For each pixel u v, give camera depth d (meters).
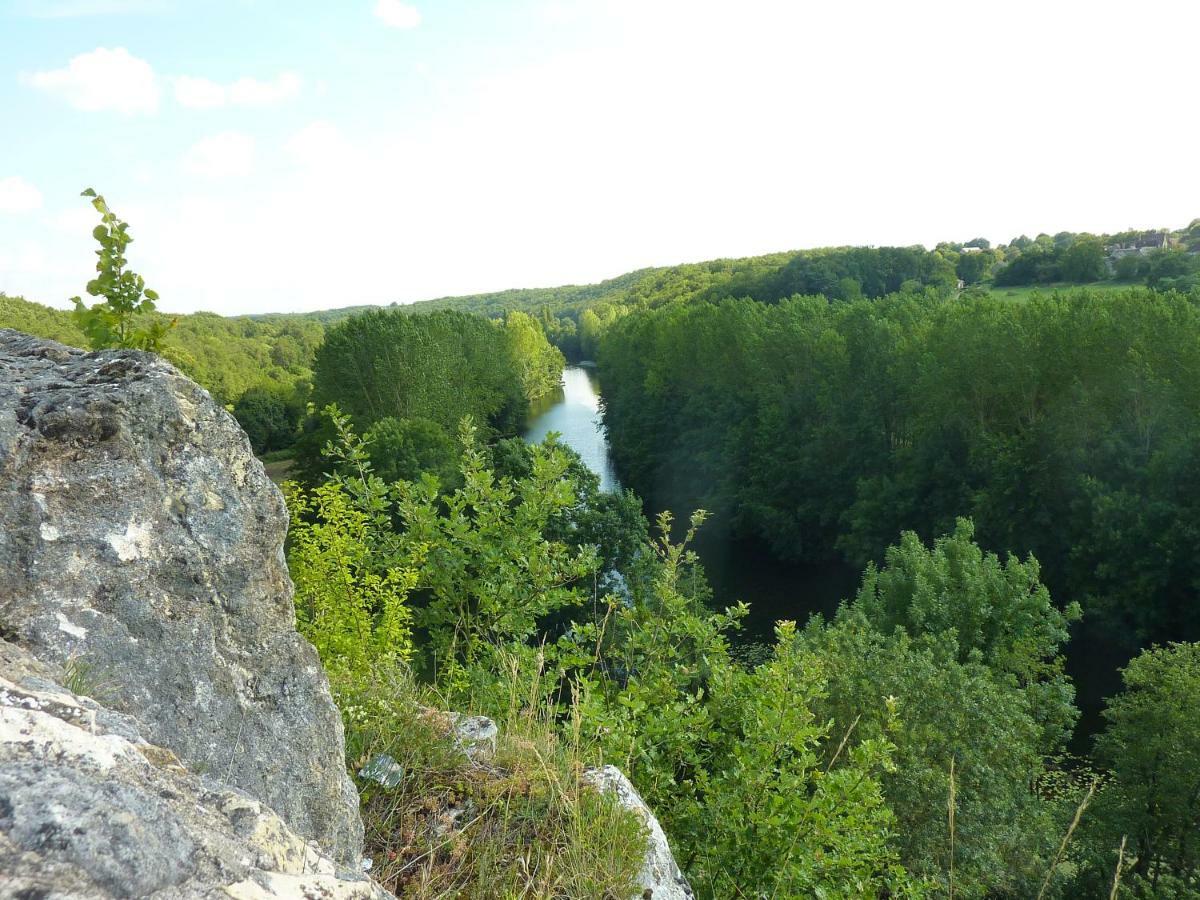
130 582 2.51
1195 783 16.58
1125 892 15.74
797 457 49.72
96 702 2.07
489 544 7.13
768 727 5.70
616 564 28.03
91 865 1.44
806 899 5.09
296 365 97.31
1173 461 31.75
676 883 3.88
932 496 41.12
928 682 17.19
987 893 15.57
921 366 41.94
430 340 58.56
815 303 62.12
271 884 1.81
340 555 6.25
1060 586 36.09
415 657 7.15
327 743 3.00
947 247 154.12
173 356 4.03
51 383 2.73
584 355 186.38
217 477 2.89
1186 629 31.47
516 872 3.20
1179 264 86.81
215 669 2.66
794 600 41.12
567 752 4.24
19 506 2.37
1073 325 37.62
